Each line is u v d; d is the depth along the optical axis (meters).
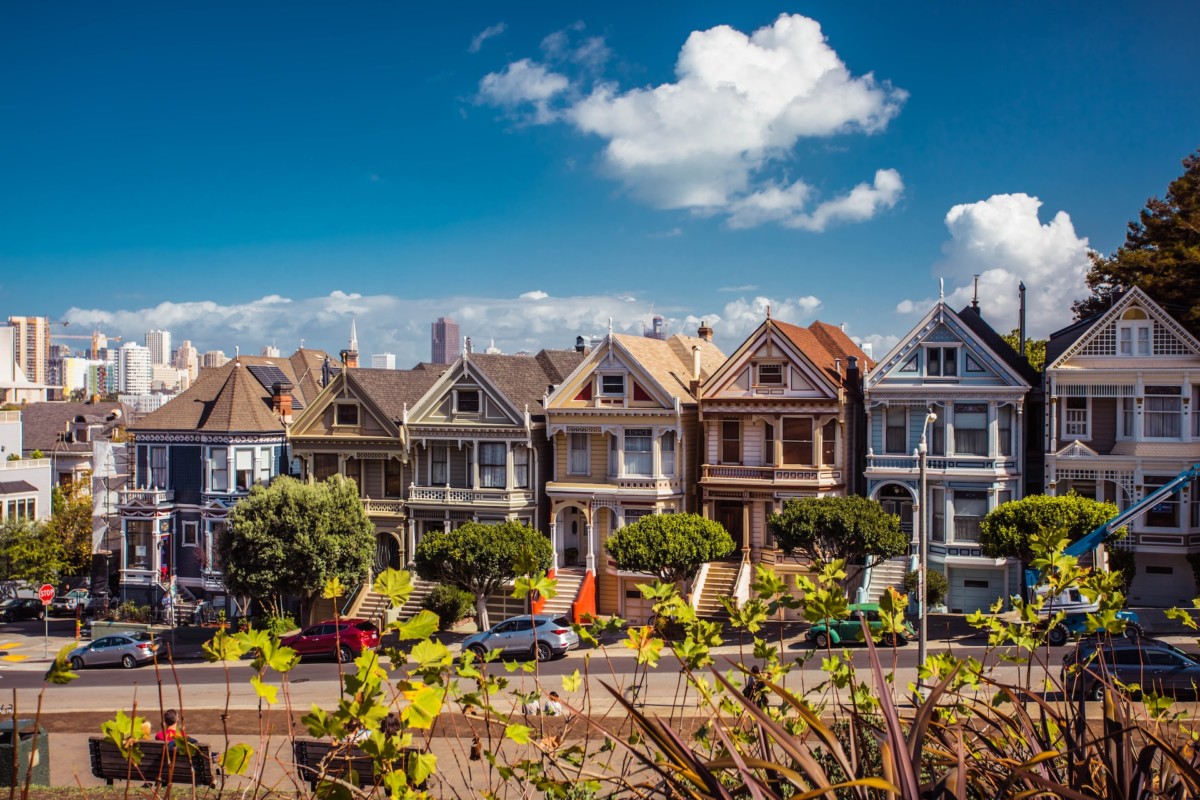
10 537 68.00
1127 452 44.31
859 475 49.88
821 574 11.92
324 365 70.88
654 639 11.24
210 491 56.19
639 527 44.72
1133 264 53.69
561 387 51.50
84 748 28.95
